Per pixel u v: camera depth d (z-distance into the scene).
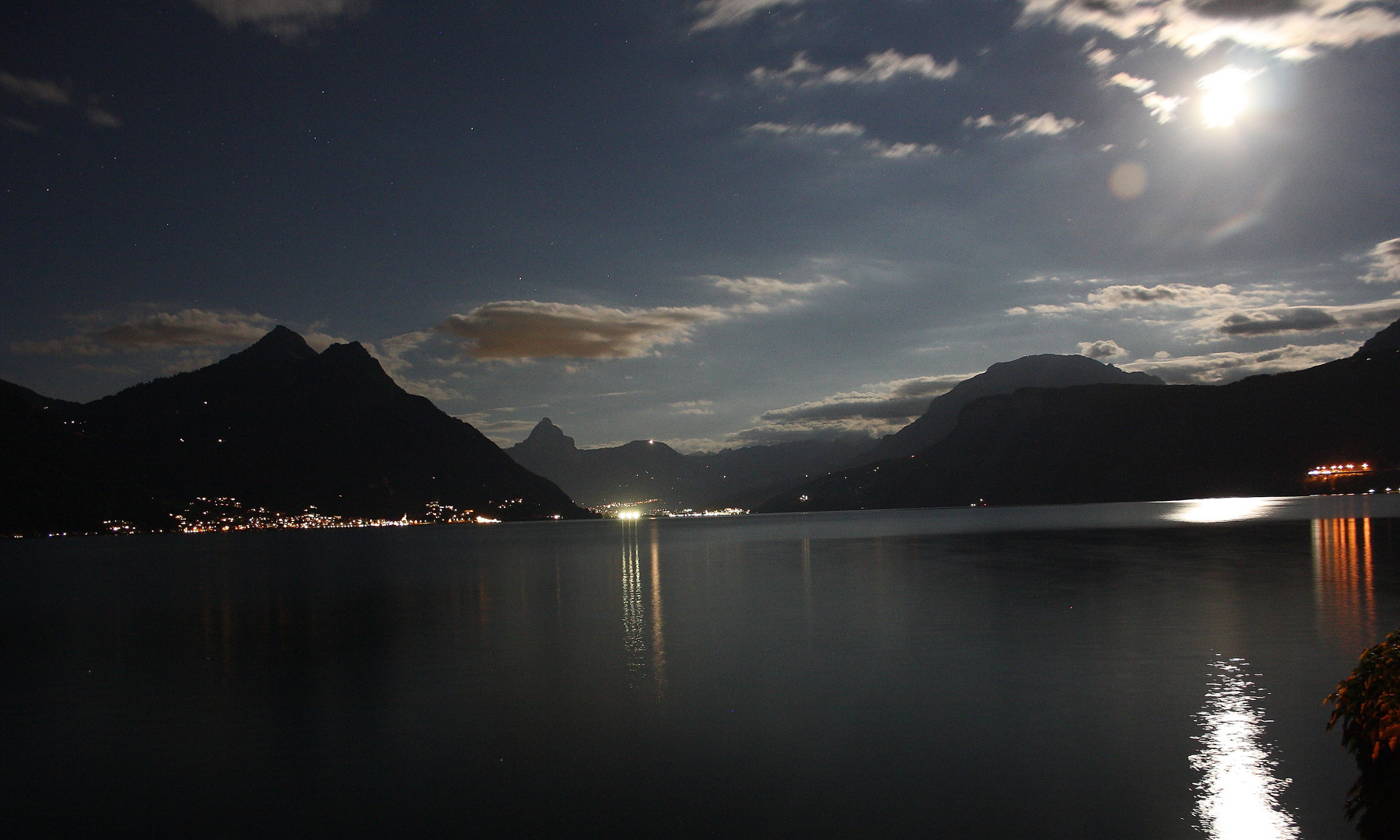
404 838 12.08
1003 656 23.50
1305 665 21.31
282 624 35.53
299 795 13.94
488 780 14.39
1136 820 12.01
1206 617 29.52
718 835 11.91
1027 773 13.98
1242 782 13.30
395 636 30.83
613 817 12.66
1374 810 10.17
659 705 19.22
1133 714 17.19
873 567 59.72
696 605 38.78
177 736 17.56
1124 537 89.69
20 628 36.34
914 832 11.80
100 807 13.66
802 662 23.77
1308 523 106.12
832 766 14.66
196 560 96.44
